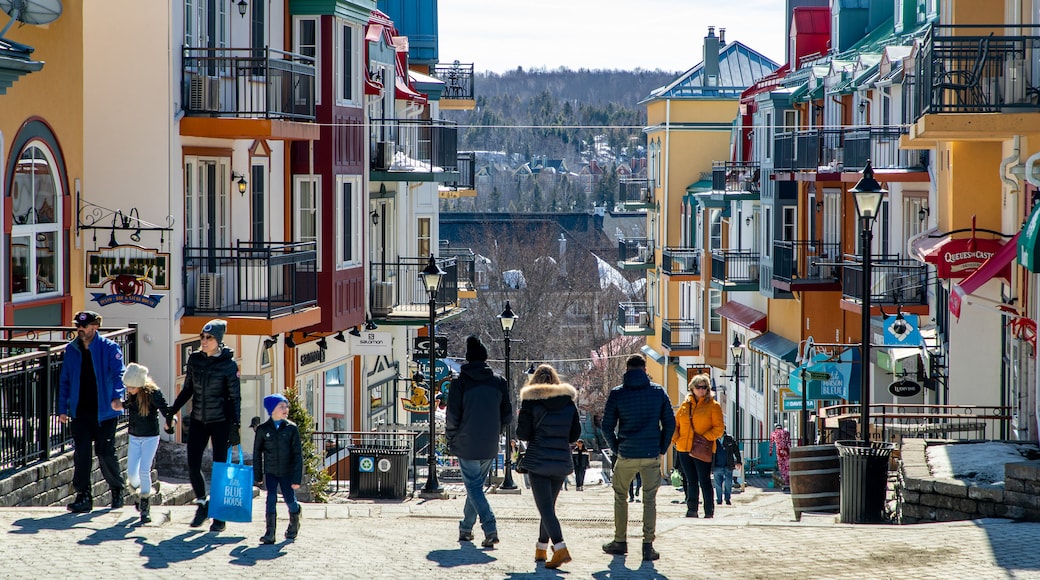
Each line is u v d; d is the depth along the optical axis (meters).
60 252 31.73
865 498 25.69
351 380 53.97
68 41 31.94
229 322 38.19
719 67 100.12
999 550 20.28
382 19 58.84
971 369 38.53
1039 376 28.25
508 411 21.58
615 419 20.50
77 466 22.86
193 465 22.14
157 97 37.31
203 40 39.34
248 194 42.56
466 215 144.88
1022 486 23.17
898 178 47.97
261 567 19.11
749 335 73.12
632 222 177.00
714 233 86.19
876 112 54.44
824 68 63.09
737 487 46.28
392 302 52.25
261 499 31.78
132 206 37.38
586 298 127.38
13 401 24.19
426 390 54.12
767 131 67.88
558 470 19.59
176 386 37.66
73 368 22.75
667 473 80.81
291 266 40.44
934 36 32.06
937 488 24.55
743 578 18.81
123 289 37.09
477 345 21.41
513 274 125.56
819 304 61.19
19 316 29.77
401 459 37.75
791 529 23.28
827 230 60.81
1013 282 33.88
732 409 79.00
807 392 51.41
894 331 42.75
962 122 31.81
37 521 21.88
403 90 61.09
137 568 18.69
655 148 101.19
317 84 45.75
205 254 39.44
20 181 29.94
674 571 19.34
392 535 22.78
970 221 38.06
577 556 20.75
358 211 48.81
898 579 18.55
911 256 48.66
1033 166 30.86
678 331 89.12
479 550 21.06
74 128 32.34
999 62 32.47
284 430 21.36
